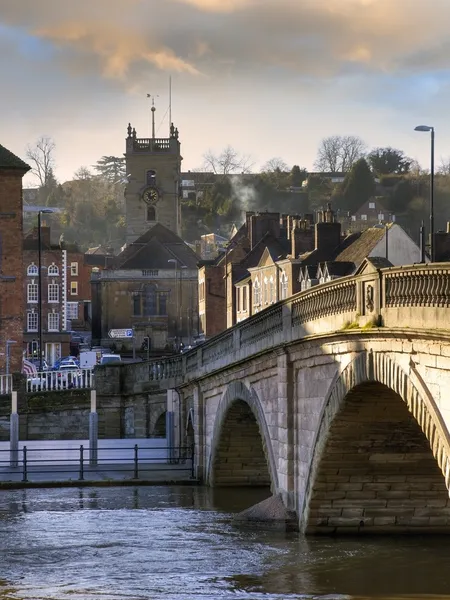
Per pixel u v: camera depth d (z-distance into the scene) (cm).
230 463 5706
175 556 3734
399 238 11088
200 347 5956
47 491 5691
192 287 19125
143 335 17225
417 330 2708
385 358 3022
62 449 6194
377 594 3073
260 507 4144
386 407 3416
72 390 7962
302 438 3900
